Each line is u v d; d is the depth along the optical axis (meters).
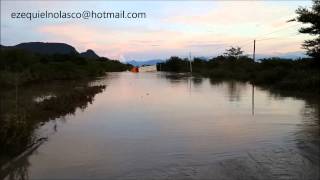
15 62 43.19
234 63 67.94
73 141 11.25
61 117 15.98
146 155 9.61
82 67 64.25
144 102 22.03
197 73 80.94
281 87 31.27
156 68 113.50
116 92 29.53
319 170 8.20
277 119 15.22
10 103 17.48
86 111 17.94
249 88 33.50
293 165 8.59
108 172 8.30
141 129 13.17
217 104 20.83
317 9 31.31
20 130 10.20
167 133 12.42
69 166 8.73
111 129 13.19
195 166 8.63
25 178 7.94
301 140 11.15
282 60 45.69
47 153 9.85
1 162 8.80
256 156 9.38
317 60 32.78
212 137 11.73
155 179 7.82
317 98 23.50
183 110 18.28
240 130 12.88
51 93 26.11
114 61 123.56
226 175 7.98
